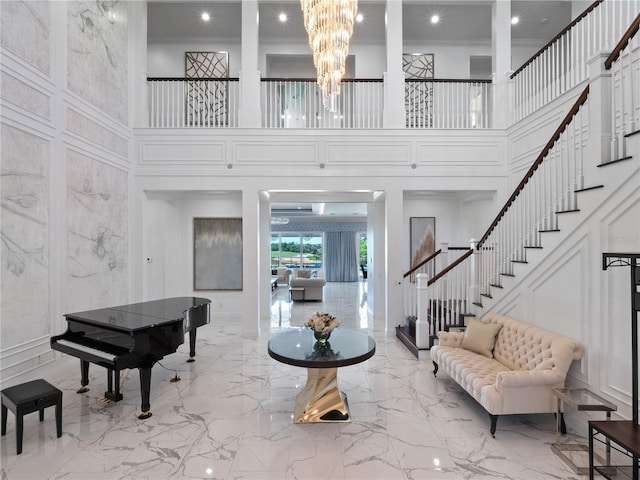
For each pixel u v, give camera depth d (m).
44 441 2.73
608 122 2.86
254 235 6.01
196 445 2.68
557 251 3.29
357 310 8.56
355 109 6.69
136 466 2.43
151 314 3.65
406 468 2.41
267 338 5.86
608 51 2.86
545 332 3.23
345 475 2.34
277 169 6.02
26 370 3.61
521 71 5.75
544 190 3.72
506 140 6.07
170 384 3.88
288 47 8.11
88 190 4.67
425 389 3.74
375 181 6.04
